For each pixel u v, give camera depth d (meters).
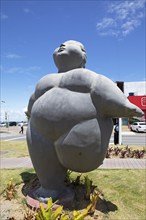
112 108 4.91
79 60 5.67
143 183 6.93
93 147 4.96
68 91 5.08
